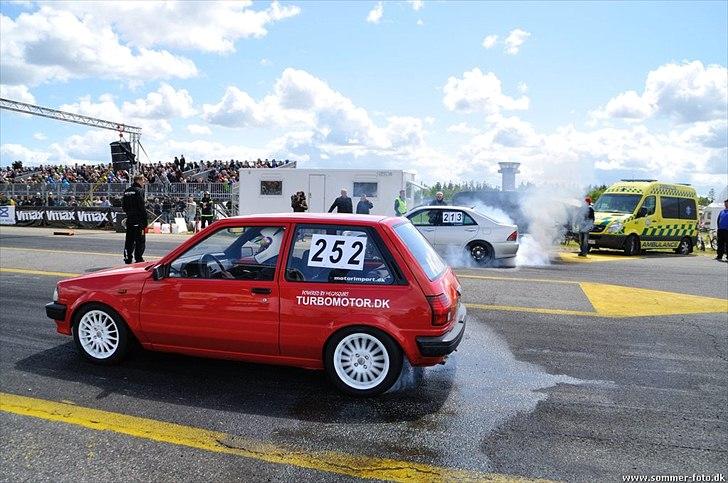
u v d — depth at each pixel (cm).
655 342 584
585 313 709
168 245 1525
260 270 433
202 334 443
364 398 417
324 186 2048
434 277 426
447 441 349
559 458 330
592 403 415
